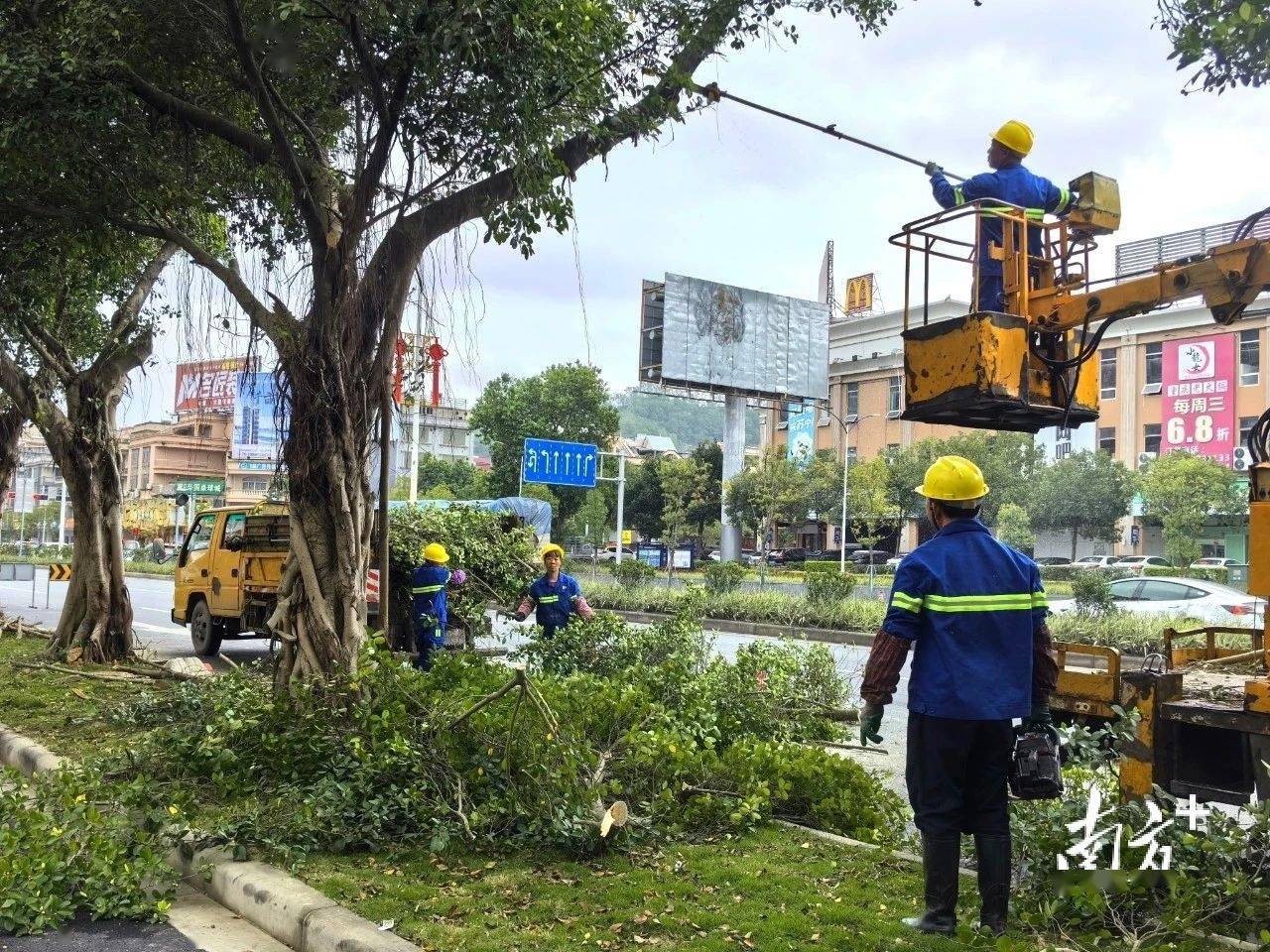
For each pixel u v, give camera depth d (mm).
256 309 7965
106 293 13477
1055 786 4094
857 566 53531
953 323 5762
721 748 7754
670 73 7824
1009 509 47688
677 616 9805
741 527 55750
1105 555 50969
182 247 8719
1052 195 6414
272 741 6359
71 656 12430
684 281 43938
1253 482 4809
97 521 12836
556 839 5484
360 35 7039
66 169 8344
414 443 20578
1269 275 5113
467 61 6691
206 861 5391
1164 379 49781
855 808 6250
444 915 4562
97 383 12883
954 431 59531
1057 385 5984
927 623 4176
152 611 25141
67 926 4820
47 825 5340
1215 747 4953
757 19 8375
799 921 4441
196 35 7969
